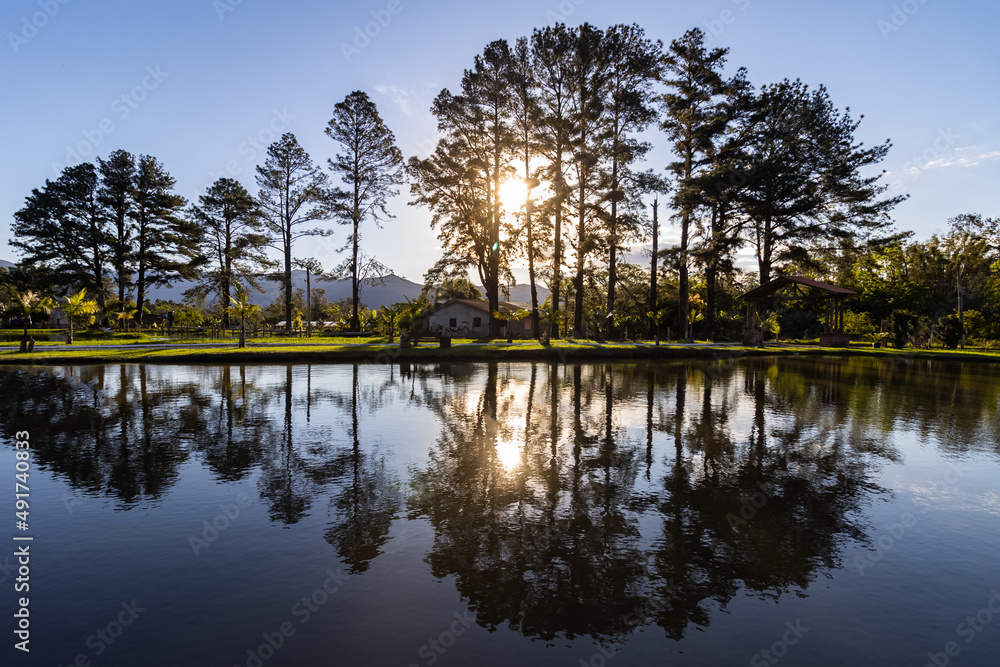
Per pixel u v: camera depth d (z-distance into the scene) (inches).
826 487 256.2
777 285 1332.4
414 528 205.2
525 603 153.5
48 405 458.6
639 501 235.9
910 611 151.9
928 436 362.0
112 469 278.1
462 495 241.6
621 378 689.0
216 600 153.0
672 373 757.9
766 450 322.7
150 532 200.2
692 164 1416.1
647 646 133.9
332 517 215.5
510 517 216.7
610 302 1574.8
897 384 653.3
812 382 663.8
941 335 1496.1
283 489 248.5
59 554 181.8
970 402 511.2
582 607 152.1
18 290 1825.8
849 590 163.2
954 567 178.2
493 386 601.6
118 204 1780.3
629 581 166.7
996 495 247.1
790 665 126.0
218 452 311.3
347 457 302.7
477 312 1957.4
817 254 1593.3
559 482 260.4
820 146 1457.9
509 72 1259.2
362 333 1589.6
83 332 1534.2
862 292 1847.9
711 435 361.7
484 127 1337.4
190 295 1865.2
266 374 695.7
